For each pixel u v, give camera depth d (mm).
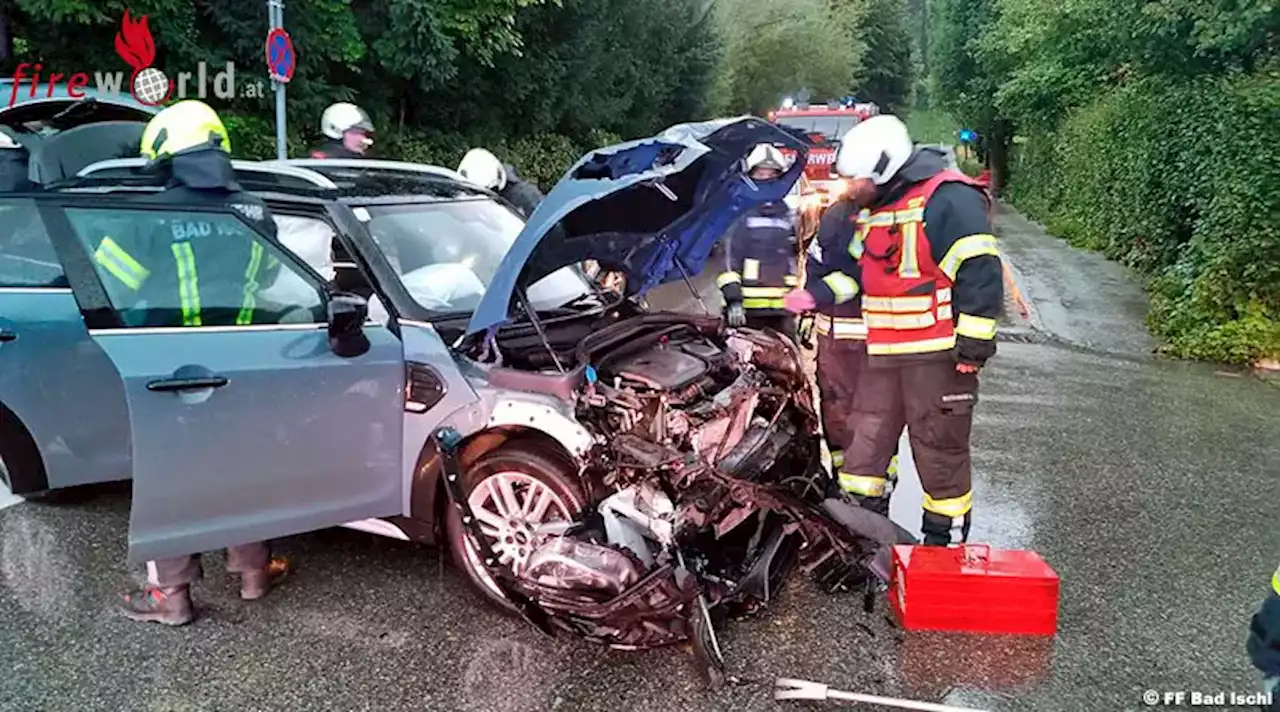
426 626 3674
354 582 4023
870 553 3736
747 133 3727
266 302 3520
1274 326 8430
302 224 4055
